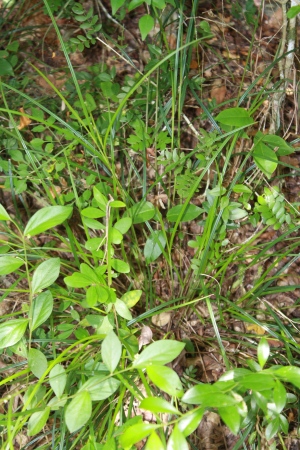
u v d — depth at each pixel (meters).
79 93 0.69
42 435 0.76
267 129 1.10
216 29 1.30
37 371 0.54
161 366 0.42
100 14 1.25
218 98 1.18
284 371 0.43
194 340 0.92
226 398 0.41
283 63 1.00
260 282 0.86
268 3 1.34
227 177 1.01
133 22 1.29
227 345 0.92
